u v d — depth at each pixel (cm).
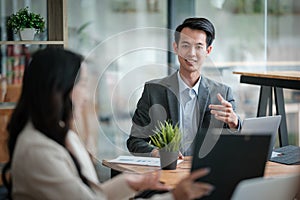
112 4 580
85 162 232
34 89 212
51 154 208
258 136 221
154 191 279
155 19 597
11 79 489
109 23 580
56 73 212
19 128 219
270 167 311
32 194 208
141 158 298
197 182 218
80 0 568
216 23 605
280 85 374
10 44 478
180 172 294
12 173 215
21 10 501
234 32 605
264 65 604
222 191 219
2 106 482
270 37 602
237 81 603
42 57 216
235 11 605
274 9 599
